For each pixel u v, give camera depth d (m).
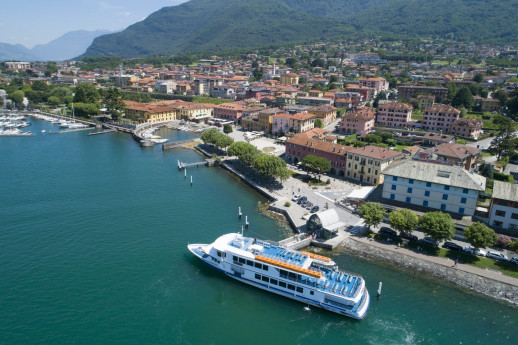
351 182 153.62
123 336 69.19
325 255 98.25
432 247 99.69
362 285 80.19
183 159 193.12
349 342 69.88
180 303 79.00
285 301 81.75
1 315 72.56
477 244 93.25
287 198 135.00
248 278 86.25
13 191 138.75
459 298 81.38
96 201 130.75
